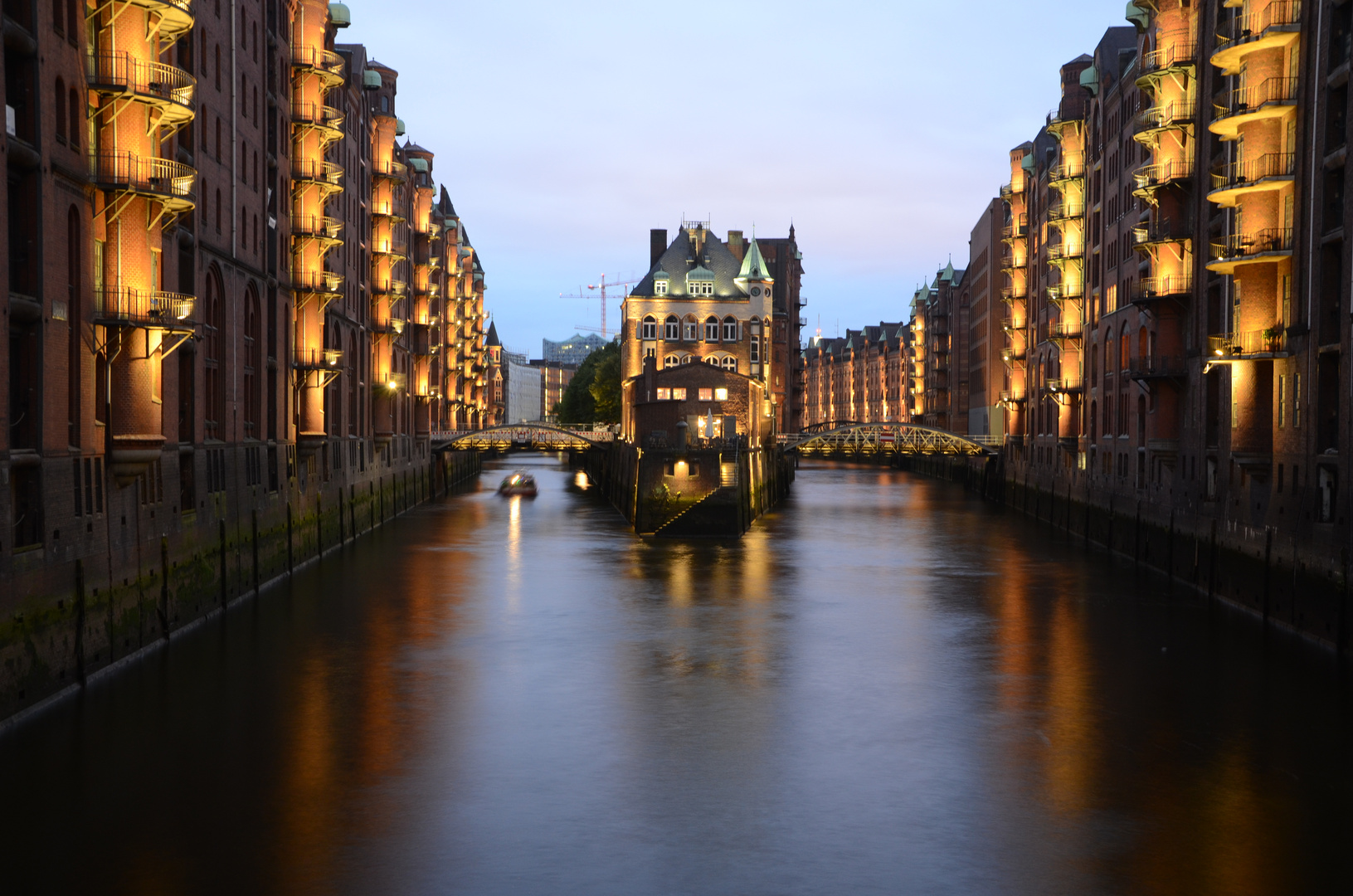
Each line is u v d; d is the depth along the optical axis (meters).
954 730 30.16
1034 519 87.50
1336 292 38.66
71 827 23.00
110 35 33.47
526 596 49.91
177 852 21.97
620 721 30.81
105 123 33.41
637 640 40.84
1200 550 51.44
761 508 89.06
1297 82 41.78
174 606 38.69
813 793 25.45
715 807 24.59
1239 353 43.47
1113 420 68.75
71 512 30.55
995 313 121.50
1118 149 69.31
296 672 35.34
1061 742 29.14
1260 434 43.47
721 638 41.34
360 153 77.38
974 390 135.88
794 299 157.62
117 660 33.75
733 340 120.00
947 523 84.38
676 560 62.03
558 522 82.81
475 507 96.00
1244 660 37.41
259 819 23.62
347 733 29.41
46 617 29.00
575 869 21.47
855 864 21.78
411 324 97.88
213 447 43.28
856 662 37.66
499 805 24.62
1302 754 28.09
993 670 36.53
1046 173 90.94
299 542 57.16
